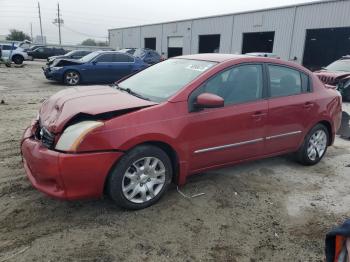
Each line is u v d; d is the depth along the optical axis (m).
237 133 4.25
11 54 25.30
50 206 3.69
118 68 15.22
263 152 4.67
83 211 3.63
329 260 1.96
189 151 3.89
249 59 4.48
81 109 3.45
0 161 4.86
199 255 3.08
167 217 3.63
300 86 5.05
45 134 3.45
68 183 3.24
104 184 3.46
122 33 53.72
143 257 3.00
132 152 3.49
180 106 3.78
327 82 12.53
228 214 3.78
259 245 3.29
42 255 2.95
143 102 3.74
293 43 25.86
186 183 4.44
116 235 3.28
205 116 3.93
